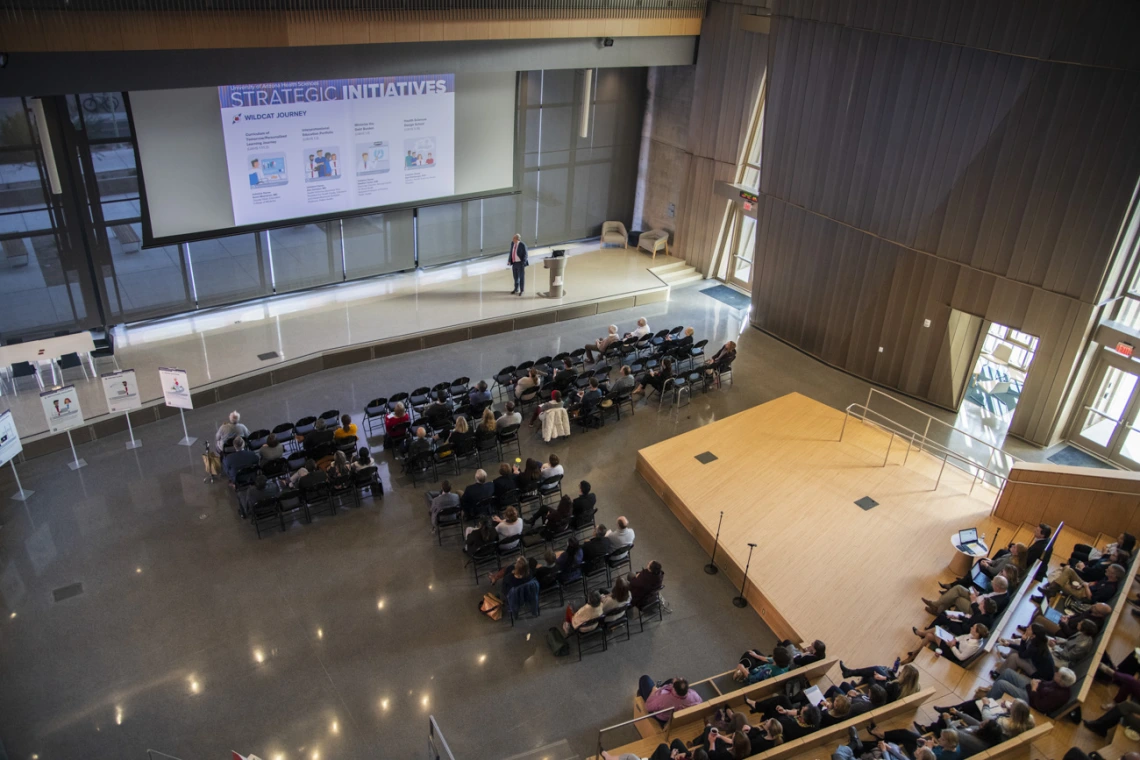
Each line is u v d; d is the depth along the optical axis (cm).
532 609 1051
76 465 1277
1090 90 1231
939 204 1468
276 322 1673
